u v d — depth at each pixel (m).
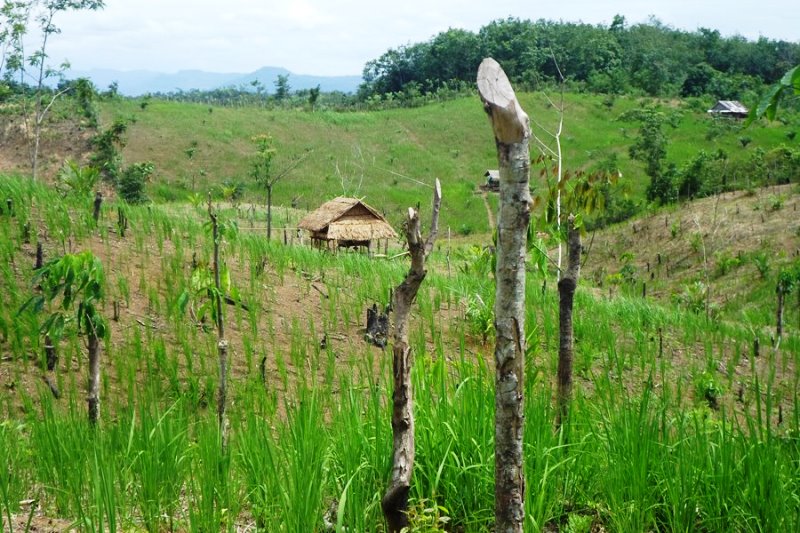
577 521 5.36
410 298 4.86
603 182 7.22
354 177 66.31
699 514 5.46
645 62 114.69
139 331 12.41
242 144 70.50
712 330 18.83
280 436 6.07
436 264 26.69
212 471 5.38
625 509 5.30
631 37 125.38
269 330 13.64
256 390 9.98
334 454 5.76
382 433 5.77
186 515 5.55
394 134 79.88
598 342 15.63
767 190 43.38
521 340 3.80
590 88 101.62
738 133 84.62
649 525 5.46
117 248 16.03
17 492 5.93
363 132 80.31
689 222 41.19
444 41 123.81
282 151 70.56
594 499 5.79
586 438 6.09
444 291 17.66
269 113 81.75
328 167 68.19
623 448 5.66
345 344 13.69
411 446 4.85
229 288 7.32
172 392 10.30
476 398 6.10
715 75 117.88
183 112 75.81
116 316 12.56
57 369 10.20
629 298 23.83
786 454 5.79
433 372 6.79
